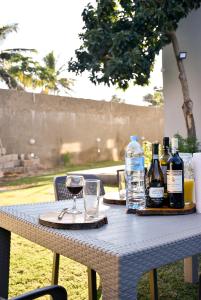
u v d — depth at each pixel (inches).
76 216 50.3
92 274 62.8
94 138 502.6
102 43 238.2
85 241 39.3
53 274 77.6
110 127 524.1
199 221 48.3
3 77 653.9
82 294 83.6
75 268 100.3
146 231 43.4
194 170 54.9
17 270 99.0
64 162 463.8
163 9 221.1
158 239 39.7
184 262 91.3
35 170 428.8
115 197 66.3
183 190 54.6
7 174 396.5
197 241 41.5
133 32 225.3
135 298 35.5
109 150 522.9
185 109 229.8
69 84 938.1
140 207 56.1
